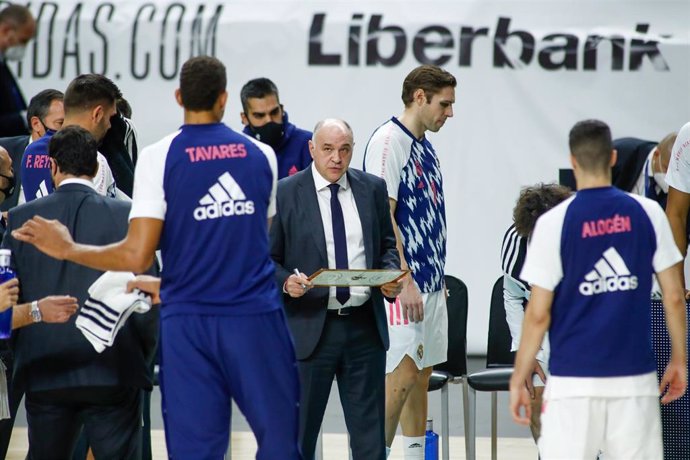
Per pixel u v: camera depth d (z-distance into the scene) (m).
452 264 20.50
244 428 17.08
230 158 9.09
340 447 15.90
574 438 9.07
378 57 20.41
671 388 9.38
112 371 9.92
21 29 11.70
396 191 12.59
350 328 11.29
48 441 10.18
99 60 20.78
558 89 20.17
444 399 13.62
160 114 20.78
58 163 10.12
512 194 20.34
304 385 11.23
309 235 11.33
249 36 20.59
